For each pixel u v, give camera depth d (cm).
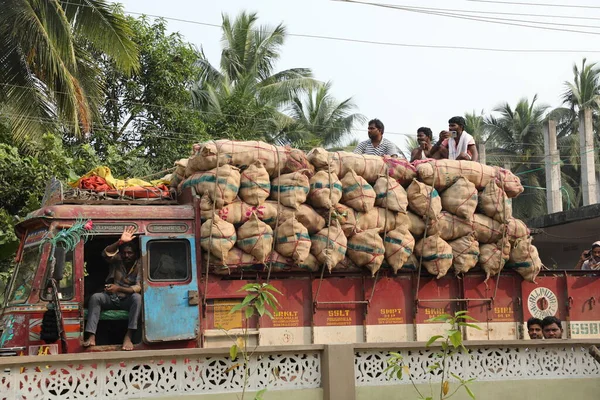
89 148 1500
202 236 808
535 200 3403
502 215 912
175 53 2078
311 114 3253
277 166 842
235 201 823
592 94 3434
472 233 902
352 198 860
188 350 682
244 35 3025
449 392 765
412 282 894
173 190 871
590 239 1784
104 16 1461
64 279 769
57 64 1364
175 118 2009
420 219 896
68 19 1455
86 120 1456
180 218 807
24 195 1345
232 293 819
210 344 807
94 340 761
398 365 716
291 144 2869
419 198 883
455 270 901
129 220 794
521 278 938
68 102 1385
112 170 1564
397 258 866
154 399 675
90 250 835
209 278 816
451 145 1077
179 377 686
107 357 656
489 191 915
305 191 836
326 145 3234
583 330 953
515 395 782
